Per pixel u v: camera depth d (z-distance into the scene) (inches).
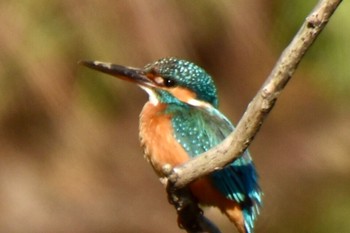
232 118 588.1
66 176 594.2
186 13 563.8
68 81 566.9
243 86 591.5
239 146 289.9
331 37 535.5
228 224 595.5
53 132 584.7
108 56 553.0
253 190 372.8
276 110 607.2
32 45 558.9
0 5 559.8
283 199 596.7
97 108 578.9
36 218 585.9
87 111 577.0
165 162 372.8
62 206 593.6
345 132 602.5
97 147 591.2
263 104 281.6
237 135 288.2
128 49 552.1
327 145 601.0
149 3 559.2
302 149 602.5
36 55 558.6
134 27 555.8
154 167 378.9
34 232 580.4
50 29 557.9
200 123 374.6
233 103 591.2
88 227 591.5
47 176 597.6
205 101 386.9
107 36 554.6
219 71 583.5
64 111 575.5
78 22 555.5
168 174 304.0
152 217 605.9
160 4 561.0
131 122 587.8
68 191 593.3
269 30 570.3
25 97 568.7
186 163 303.0
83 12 555.8
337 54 540.7
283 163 603.5
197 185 361.4
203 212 371.9
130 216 603.8
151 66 386.9
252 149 605.9
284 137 606.9
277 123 606.9
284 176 601.6
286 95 598.9
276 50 574.6
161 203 612.4
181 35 560.4
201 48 573.3
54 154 591.5
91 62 389.4
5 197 589.0
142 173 608.1
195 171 300.8
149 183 610.2
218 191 365.1
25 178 593.6
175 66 384.8
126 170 604.7
